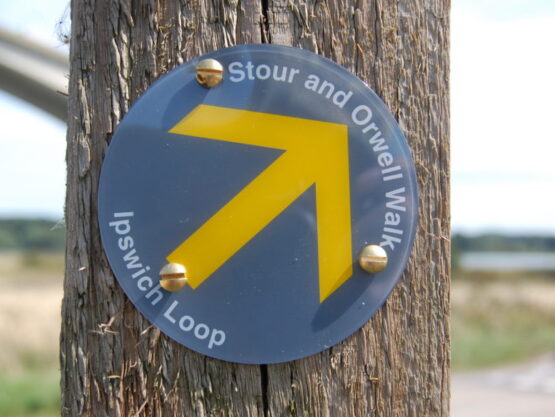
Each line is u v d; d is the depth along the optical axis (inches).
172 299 10.4
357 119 10.6
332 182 10.6
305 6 10.7
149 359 10.5
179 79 10.5
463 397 72.6
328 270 10.5
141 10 10.6
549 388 75.7
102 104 10.6
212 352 10.4
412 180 10.6
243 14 10.6
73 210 10.6
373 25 10.8
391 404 10.7
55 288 185.9
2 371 66.8
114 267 10.4
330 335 10.5
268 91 10.5
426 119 10.9
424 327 10.8
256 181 10.5
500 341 102.0
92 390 10.5
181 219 10.4
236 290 10.4
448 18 11.0
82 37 10.7
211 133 10.5
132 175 10.4
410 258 10.8
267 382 10.6
